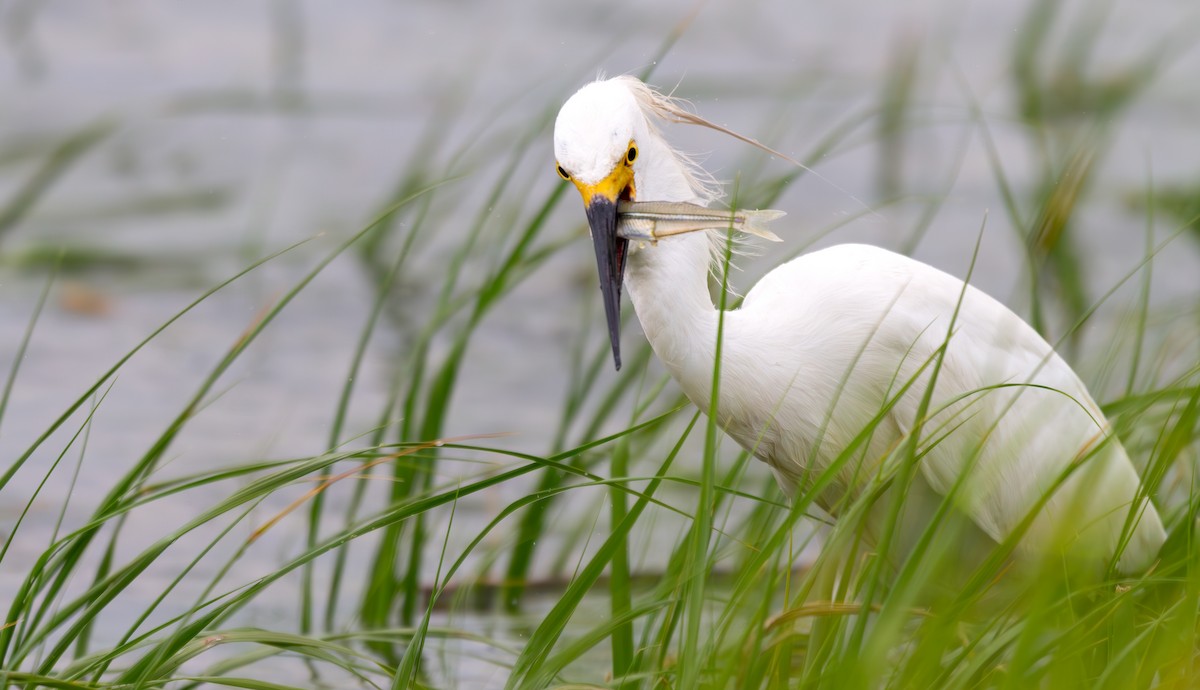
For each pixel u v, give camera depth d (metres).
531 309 16.14
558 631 6.46
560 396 13.74
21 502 11.02
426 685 8.12
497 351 14.91
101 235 17.89
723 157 19.06
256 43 24.25
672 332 7.83
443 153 19.78
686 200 7.81
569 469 6.59
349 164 20.28
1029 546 8.39
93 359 14.34
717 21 25.14
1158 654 5.76
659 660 6.87
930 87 21.78
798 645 8.02
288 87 22.17
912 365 8.14
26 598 7.09
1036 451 8.23
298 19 25.03
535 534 10.09
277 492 11.54
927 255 16.94
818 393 8.12
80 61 23.19
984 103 21.64
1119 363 11.58
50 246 17.34
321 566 10.61
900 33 24.20
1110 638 6.28
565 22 25.31
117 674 7.77
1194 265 16.58
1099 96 21.77
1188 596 5.86
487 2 26.36
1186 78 23.55
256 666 8.93
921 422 6.01
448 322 15.62
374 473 11.56
